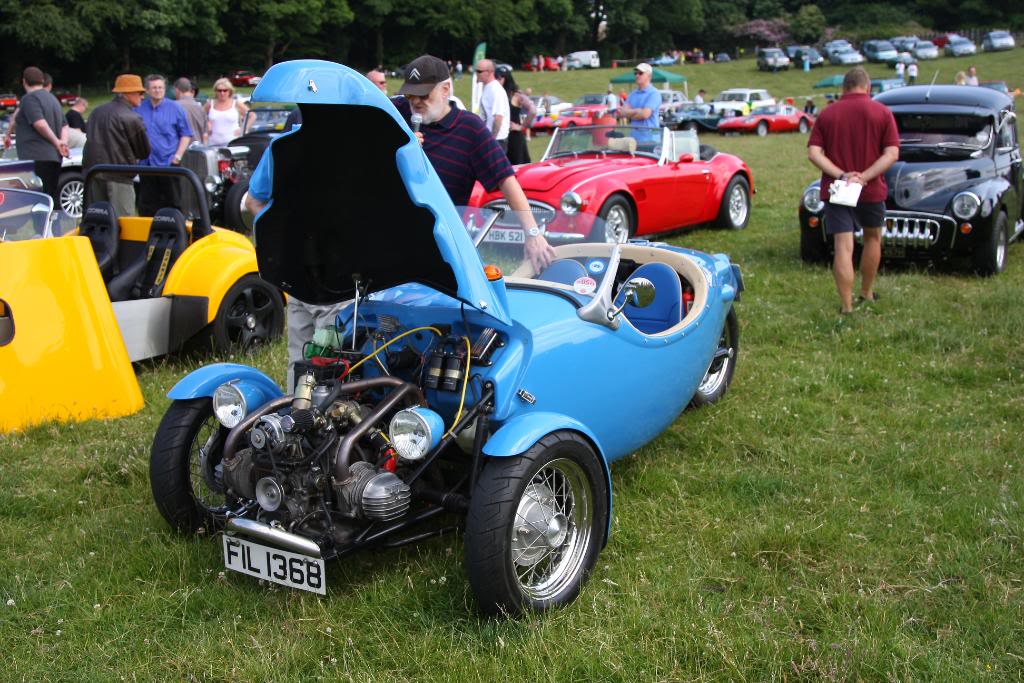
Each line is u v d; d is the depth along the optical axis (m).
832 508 4.35
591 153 11.24
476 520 3.32
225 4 60.03
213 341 6.56
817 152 7.32
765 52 71.19
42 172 10.70
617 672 3.16
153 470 3.95
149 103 10.38
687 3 93.56
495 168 4.48
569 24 87.00
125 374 5.74
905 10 95.94
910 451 4.96
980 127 9.42
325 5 68.06
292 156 3.36
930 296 7.94
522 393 3.71
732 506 4.40
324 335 3.80
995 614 3.44
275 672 3.19
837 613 3.48
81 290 5.67
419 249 3.64
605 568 3.85
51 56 56.97
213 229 6.98
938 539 4.04
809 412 5.59
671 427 5.39
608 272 4.23
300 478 3.40
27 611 3.59
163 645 3.36
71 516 4.36
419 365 3.87
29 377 5.43
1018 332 6.90
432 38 79.12
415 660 3.24
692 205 11.11
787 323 7.36
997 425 5.32
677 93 48.00
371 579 3.79
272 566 3.46
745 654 3.23
